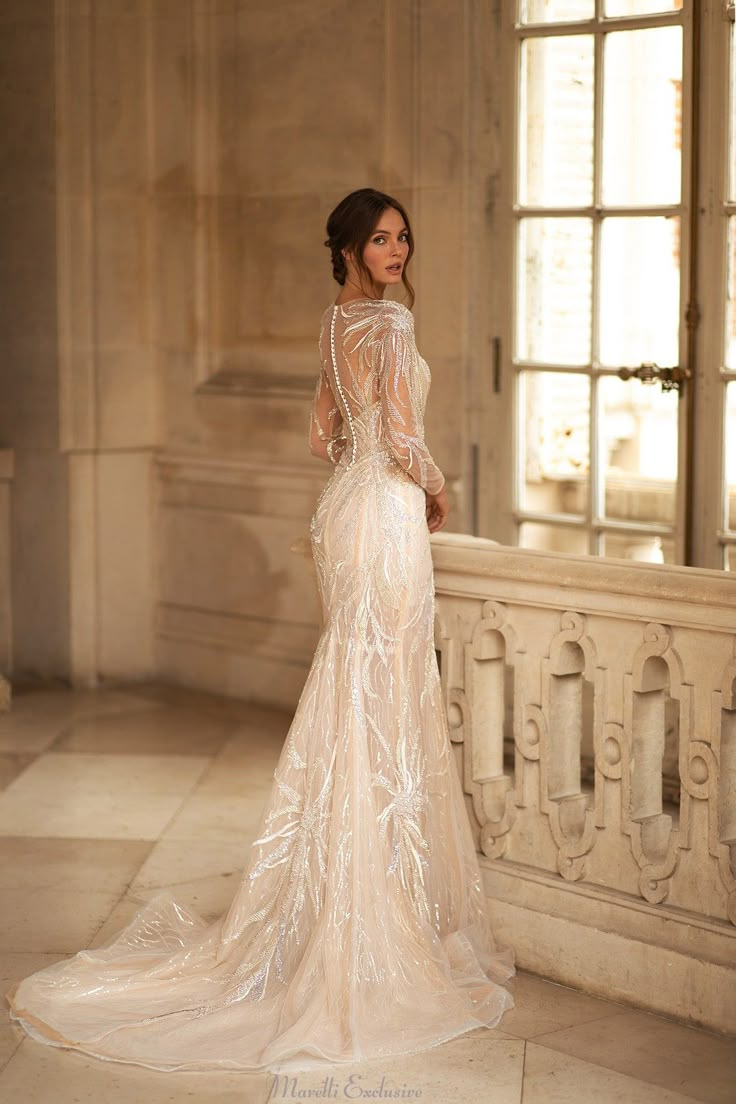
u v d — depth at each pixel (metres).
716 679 3.33
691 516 5.03
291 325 6.23
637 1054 3.27
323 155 5.98
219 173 6.40
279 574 6.37
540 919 3.68
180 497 6.77
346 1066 3.21
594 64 5.09
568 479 5.37
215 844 4.75
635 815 3.55
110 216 6.61
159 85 6.54
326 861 3.49
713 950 3.36
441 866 3.67
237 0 6.21
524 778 3.76
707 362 4.93
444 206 5.54
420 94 5.56
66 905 4.21
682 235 4.93
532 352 5.42
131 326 6.72
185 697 6.69
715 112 4.82
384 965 3.42
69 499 6.72
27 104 6.57
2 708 6.42
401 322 3.53
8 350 6.84
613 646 3.54
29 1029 3.36
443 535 3.98
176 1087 3.13
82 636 6.83
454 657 3.88
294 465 6.21
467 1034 3.36
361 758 3.50
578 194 5.20
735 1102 3.05
